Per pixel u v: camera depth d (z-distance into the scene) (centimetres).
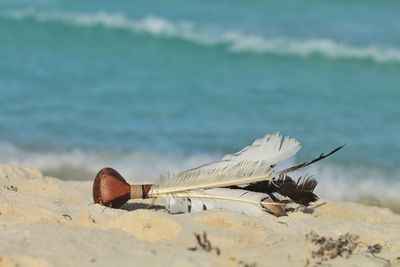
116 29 6294
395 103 4709
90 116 4066
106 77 4919
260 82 5084
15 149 3494
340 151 3644
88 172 3288
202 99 4547
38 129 3784
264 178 1881
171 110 4269
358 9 7344
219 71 5334
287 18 6950
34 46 5691
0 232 1595
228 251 1570
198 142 3725
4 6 6825
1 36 5906
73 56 5459
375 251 1697
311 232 1688
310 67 5638
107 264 1451
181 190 1891
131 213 1712
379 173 3356
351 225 1875
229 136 3831
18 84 4600
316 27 6650
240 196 1870
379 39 6359
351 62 5816
